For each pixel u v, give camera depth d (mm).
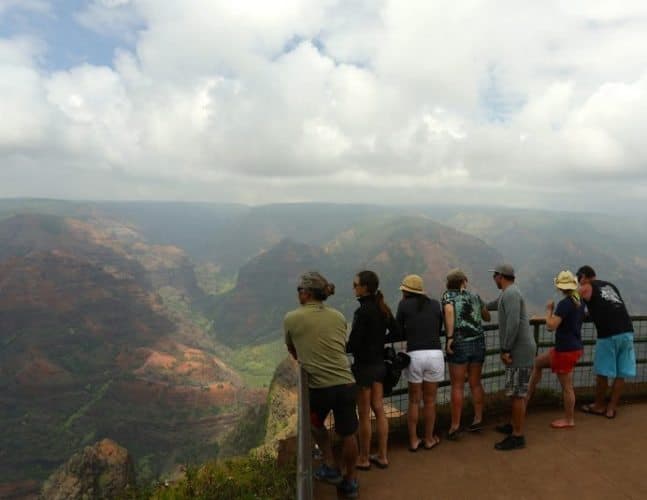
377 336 6227
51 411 189625
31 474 157375
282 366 78062
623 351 8031
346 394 5469
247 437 86125
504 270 7020
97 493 59500
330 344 5531
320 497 5730
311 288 5723
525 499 5590
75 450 168500
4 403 192750
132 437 173500
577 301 7543
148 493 8547
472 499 5598
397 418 7734
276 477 6691
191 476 8062
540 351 9016
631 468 6328
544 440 7250
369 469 6383
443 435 7473
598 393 8344
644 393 9125
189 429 178500
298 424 4117
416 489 5840
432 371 6797
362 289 6309
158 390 195375
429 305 6938
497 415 8062
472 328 7148
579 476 6121
